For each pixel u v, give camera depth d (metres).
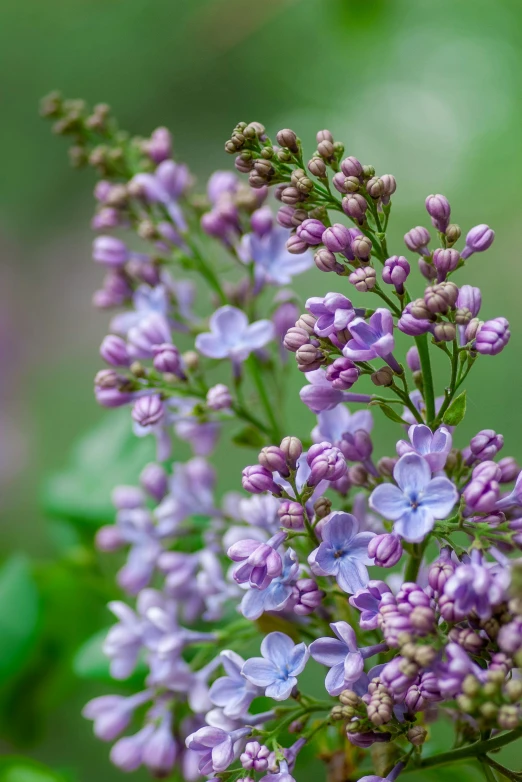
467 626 0.47
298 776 0.60
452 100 0.92
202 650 0.54
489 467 0.47
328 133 0.50
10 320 1.06
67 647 0.59
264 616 0.51
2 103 1.16
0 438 0.91
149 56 1.11
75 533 0.60
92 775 0.61
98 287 1.12
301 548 0.51
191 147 1.11
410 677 0.46
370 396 0.49
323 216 0.49
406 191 0.93
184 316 0.56
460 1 0.81
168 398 0.53
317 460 0.48
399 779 0.55
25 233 1.15
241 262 0.54
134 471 0.60
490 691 0.45
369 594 0.47
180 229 0.56
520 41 0.84
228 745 0.48
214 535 0.55
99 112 0.58
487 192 0.89
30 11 1.15
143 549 0.56
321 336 0.48
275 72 1.02
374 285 0.48
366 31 0.71
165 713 0.54
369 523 0.51
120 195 0.56
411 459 0.47
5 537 0.83
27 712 0.59
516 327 0.84
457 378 0.50
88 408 0.99
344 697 0.47
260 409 0.56
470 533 0.47
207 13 0.79
